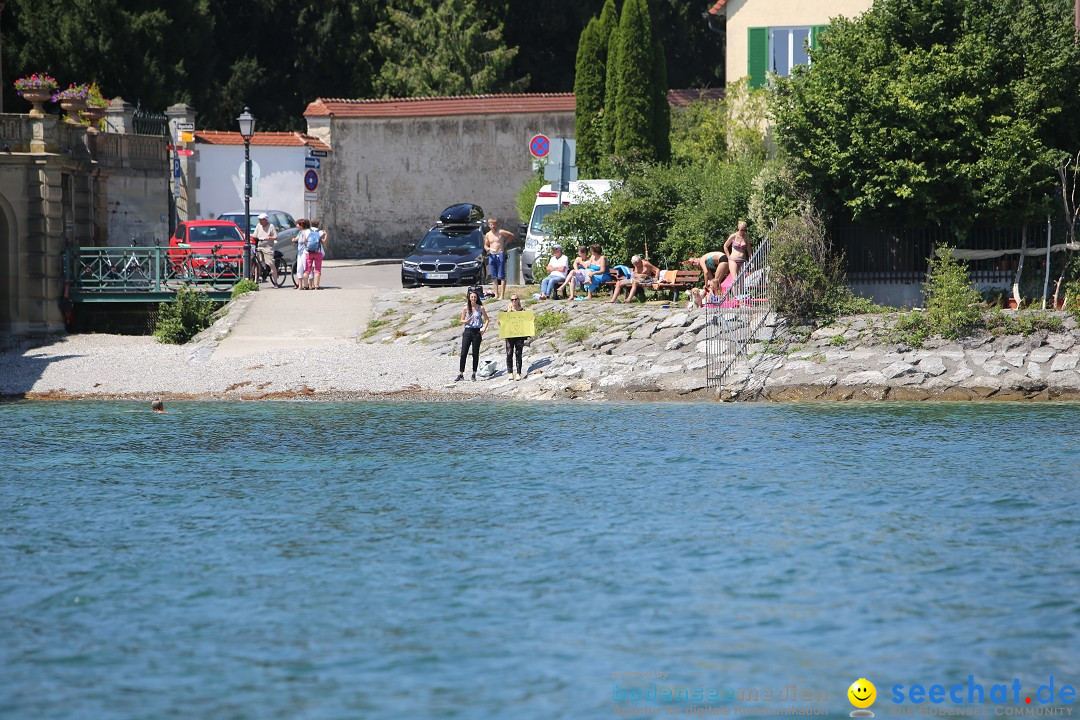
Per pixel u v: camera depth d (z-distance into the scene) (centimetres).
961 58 12081
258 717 4388
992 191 11888
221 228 15762
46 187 13738
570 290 13062
